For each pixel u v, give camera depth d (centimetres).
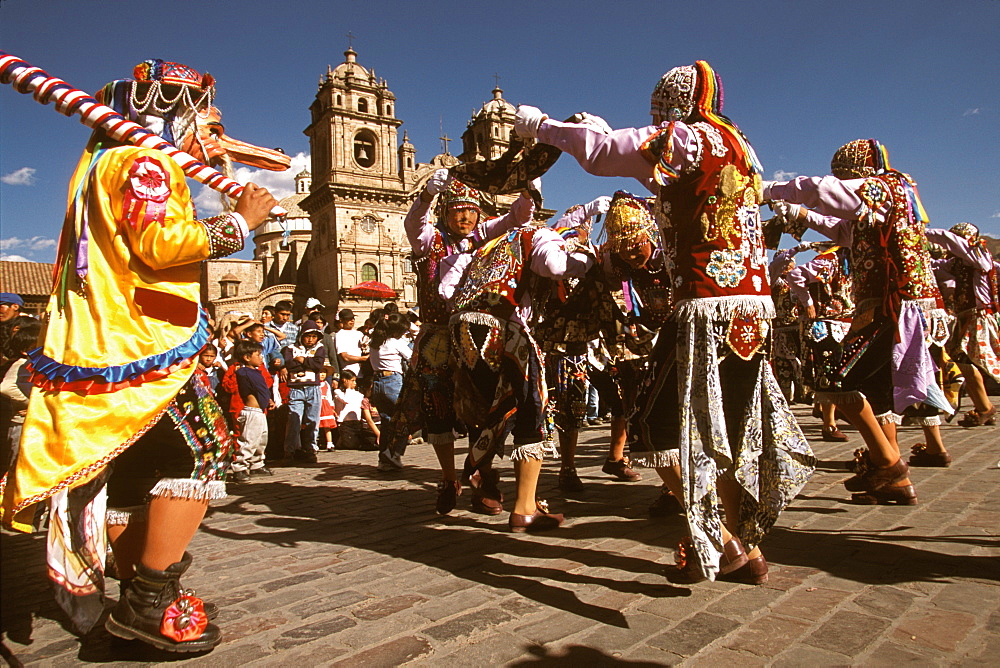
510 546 330
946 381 723
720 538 225
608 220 353
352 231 4731
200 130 246
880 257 362
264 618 246
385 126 4966
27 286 2950
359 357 873
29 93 205
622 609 239
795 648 202
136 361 199
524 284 365
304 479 590
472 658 206
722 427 228
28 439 191
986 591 238
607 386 480
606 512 396
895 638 205
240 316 842
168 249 200
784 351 681
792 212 362
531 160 342
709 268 234
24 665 215
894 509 360
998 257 738
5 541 380
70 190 213
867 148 379
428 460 696
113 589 292
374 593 268
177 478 214
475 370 379
